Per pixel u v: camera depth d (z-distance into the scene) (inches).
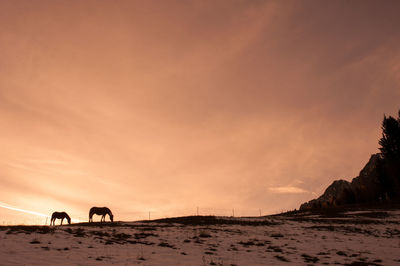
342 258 858.1
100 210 1583.4
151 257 738.2
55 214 1310.3
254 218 1947.6
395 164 3602.4
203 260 745.6
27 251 684.1
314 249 985.5
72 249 747.4
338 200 4097.0
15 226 1088.8
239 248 940.0
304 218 1998.0
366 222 1774.1
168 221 1670.8
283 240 1133.7
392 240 1201.4
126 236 1014.4
